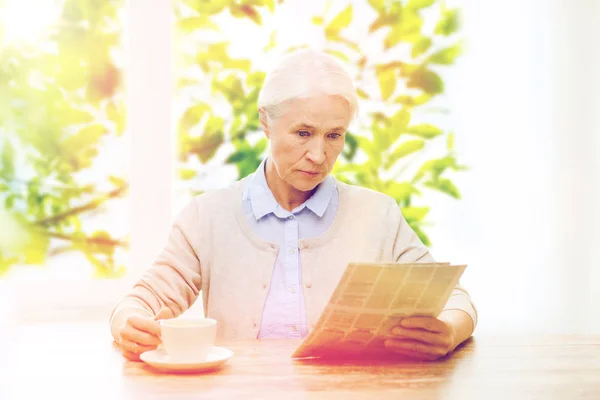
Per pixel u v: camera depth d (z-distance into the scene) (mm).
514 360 1230
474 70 2725
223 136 2594
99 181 2520
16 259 2459
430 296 1142
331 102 1449
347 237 1697
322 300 1646
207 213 1726
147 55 2488
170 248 1700
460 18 2711
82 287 2465
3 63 2443
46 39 2477
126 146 2533
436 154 2705
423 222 2707
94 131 2512
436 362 1210
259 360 1210
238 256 1676
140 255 2494
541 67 2779
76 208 2504
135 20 2480
